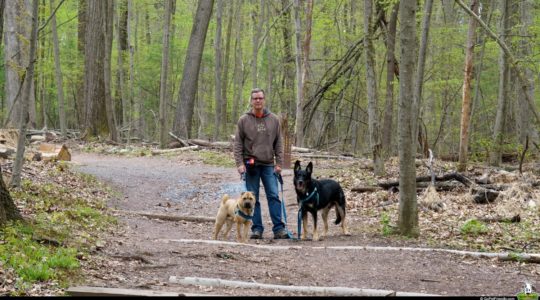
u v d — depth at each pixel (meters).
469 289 6.29
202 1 24.19
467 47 16.20
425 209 12.03
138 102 37.78
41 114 38.38
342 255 7.95
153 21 43.12
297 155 20.91
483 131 31.59
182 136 23.83
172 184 14.88
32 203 9.19
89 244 7.16
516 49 20.38
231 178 15.98
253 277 6.49
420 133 20.50
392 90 17.77
